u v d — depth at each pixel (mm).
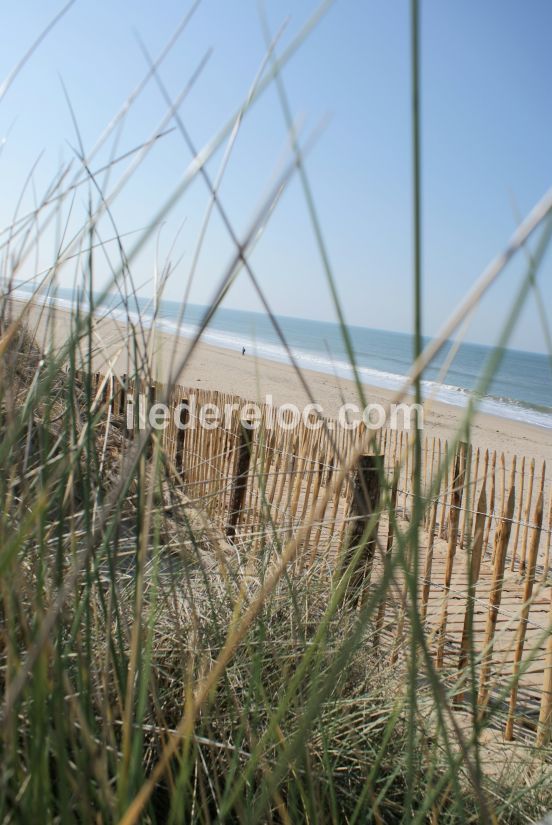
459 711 1971
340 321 604
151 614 1072
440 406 24969
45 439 1112
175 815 878
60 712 784
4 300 1112
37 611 850
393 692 1821
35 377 1087
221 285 603
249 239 573
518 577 2959
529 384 46406
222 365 32219
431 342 501
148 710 1315
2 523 872
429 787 1100
